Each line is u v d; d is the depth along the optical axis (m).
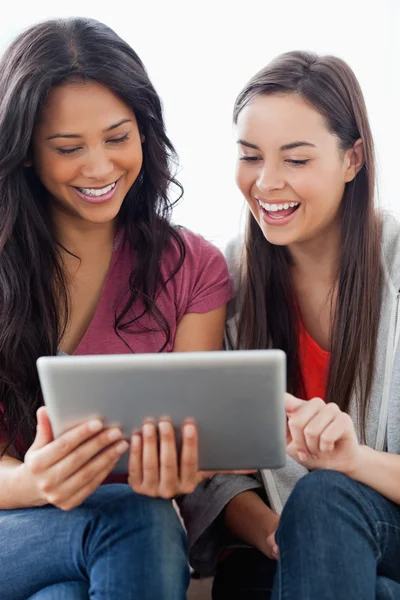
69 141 1.33
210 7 2.34
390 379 1.43
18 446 1.45
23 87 1.32
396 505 1.27
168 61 2.35
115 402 1.07
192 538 1.49
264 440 1.12
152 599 1.09
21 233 1.43
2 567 1.18
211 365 1.04
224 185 2.43
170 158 1.52
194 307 1.51
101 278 1.50
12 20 2.24
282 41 2.37
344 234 1.46
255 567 1.47
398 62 2.43
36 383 1.43
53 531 1.17
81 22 1.38
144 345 1.48
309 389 1.56
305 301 1.54
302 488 1.15
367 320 1.45
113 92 1.35
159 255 1.49
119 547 1.13
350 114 1.41
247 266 1.54
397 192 2.46
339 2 2.38
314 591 1.06
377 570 1.24
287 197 1.39
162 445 1.10
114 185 1.39
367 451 1.26
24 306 1.42
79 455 1.11
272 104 1.37
